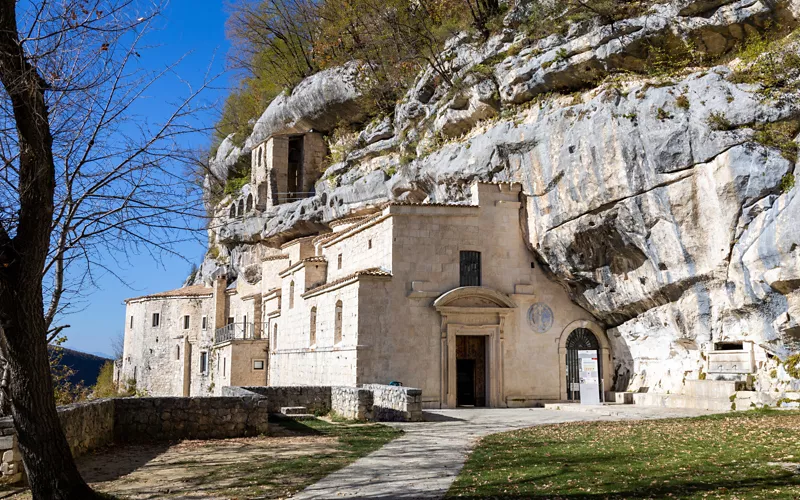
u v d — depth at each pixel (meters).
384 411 27.44
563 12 31.61
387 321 33.25
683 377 30.14
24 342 10.33
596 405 31.61
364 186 45.28
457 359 35.25
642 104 27.14
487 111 35.91
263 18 62.41
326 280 43.25
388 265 34.03
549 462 15.06
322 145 57.53
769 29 25.41
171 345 71.19
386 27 47.28
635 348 33.66
